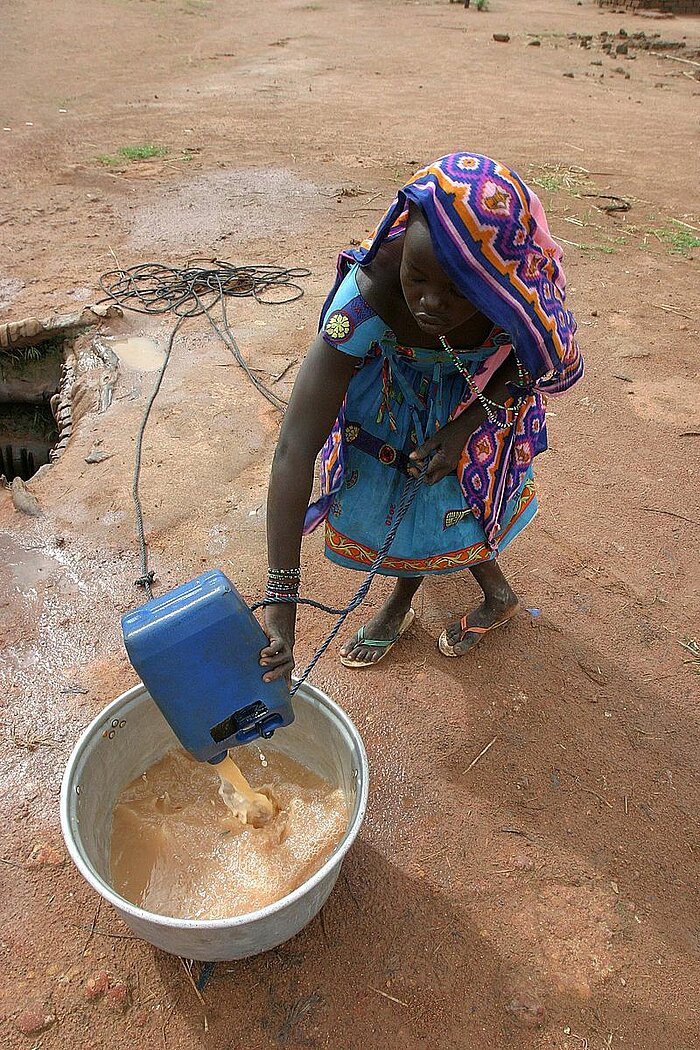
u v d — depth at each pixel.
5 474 5.69
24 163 8.45
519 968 2.21
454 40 16.05
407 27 17.11
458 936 2.27
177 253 6.49
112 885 2.25
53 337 5.27
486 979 2.19
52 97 10.99
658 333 5.54
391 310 2.03
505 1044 2.08
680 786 2.71
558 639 3.21
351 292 2.03
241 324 5.41
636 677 3.08
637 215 7.73
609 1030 2.12
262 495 3.88
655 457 4.33
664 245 7.07
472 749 2.78
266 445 4.24
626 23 18.69
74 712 2.85
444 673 3.04
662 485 4.12
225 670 1.88
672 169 9.20
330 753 2.38
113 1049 2.03
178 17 16.72
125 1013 2.09
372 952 2.22
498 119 10.95
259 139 9.59
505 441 2.51
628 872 2.46
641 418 4.64
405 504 2.34
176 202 7.57
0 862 2.40
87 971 2.16
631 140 10.28
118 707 2.24
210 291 5.83
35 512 3.74
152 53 13.85
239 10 18.09
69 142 9.19
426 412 2.36
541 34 17.02
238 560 3.51
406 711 2.89
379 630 3.03
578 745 2.82
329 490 2.55
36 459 5.64
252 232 6.96
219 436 4.29
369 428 2.43
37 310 5.47
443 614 3.29
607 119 11.25
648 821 2.60
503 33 16.94
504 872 2.43
